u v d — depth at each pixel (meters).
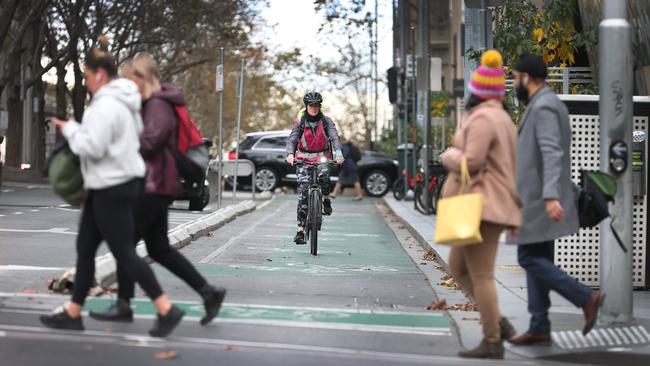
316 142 21.33
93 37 58.59
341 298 14.97
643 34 21.41
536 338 11.55
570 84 22.19
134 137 10.48
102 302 13.05
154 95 11.28
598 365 11.03
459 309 14.05
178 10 60.66
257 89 91.75
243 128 119.00
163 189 11.19
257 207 40.03
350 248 23.89
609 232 12.72
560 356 11.07
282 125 122.50
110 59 10.51
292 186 52.53
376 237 28.02
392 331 12.25
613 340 11.86
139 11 59.00
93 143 10.12
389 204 43.09
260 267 18.61
